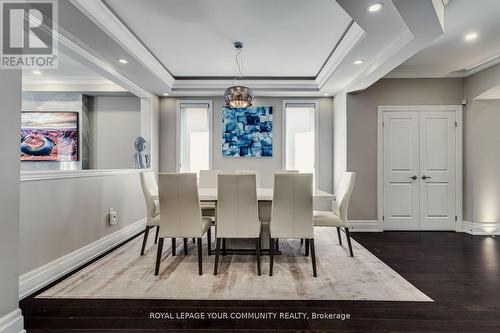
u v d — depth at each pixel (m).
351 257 3.08
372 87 4.41
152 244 3.59
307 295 2.19
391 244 3.62
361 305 2.05
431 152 4.38
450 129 4.37
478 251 3.34
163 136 5.05
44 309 1.98
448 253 3.26
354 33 2.78
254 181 2.54
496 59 3.62
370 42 2.76
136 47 3.12
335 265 2.83
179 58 3.73
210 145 5.01
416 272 2.67
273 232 2.58
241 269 2.71
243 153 4.99
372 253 3.24
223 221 2.60
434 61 3.76
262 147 5.00
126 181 3.87
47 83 4.65
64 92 4.80
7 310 1.59
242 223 2.59
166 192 2.54
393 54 2.85
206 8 2.49
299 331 1.75
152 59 3.57
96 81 4.68
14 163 1.63
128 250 3.32
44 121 4.83
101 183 3.26
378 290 2.28
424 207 4.38
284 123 5.00
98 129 5.07
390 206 4.40
